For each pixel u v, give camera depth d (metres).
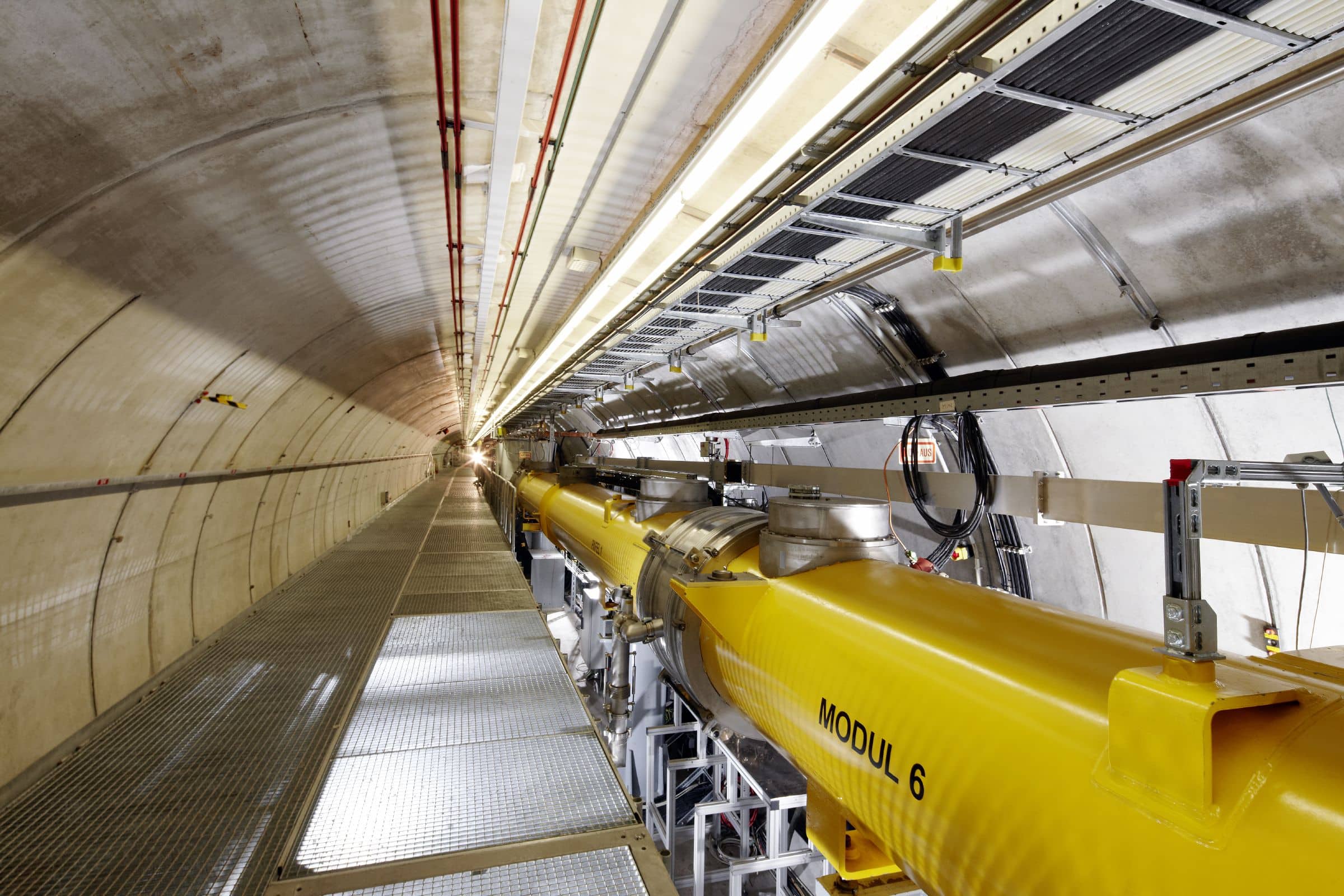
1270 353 2.78
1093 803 1.47
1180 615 1.36
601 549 6.51
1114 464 4.89
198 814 2.83
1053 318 4.78
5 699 3.03
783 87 2.03
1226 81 2.15
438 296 6.19
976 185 3.01
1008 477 3.68
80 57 1.78
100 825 2.75
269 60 2.20
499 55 2.47
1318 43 1.92
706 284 4.96
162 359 3.66
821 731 2.45
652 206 3.72
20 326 2.56
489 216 3.32
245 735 3.58
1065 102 2.26
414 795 2.83
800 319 6.81
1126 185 3.72
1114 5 1.78
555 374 10.23
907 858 2.14
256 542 6.86
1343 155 2.91
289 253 3.72
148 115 2.14
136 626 4.29
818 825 2.78
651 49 2.50
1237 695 1.27
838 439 7.81
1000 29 1.86
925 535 6.78
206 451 5.09
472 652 4.74
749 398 9.59
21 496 3.05
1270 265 3.48
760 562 3.38
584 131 3.14
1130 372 3.36
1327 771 1.20
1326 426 3.59
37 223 2.23
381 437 13.66
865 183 3.02
